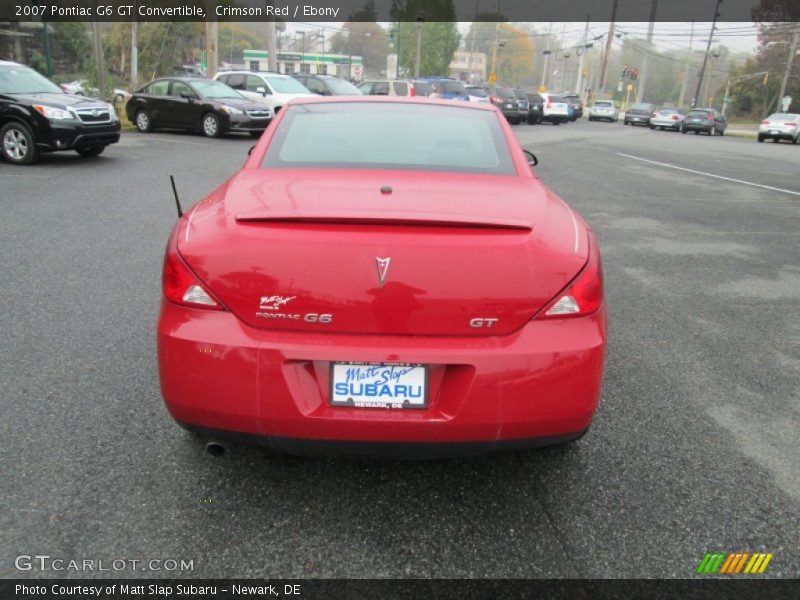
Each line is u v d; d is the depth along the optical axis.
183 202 8.31
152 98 17.81
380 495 2.59
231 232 2.25
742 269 6.20
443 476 2.73
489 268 2.17
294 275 2.15
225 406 2.18
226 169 11.40
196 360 2.18
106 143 11.77
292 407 2.14
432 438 2.18
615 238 7.38
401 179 2.73
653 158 17.91
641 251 6.80
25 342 3.89
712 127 38.78
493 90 33.22
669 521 2.47
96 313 4.40
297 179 2.71
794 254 6.86
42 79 11.83
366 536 2.34
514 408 2.16
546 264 2.21
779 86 78.31
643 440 3.04
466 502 2.56
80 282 5.04
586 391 2.22
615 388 3.58
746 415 3.32
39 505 2.43
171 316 2.25
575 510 2.52
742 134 43.88
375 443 2.19
